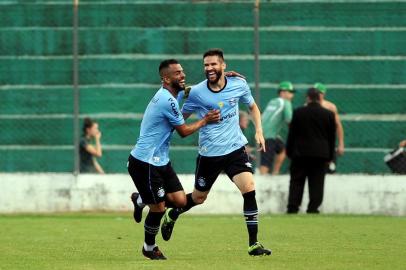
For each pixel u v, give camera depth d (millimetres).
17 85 55656
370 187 52500
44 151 55375
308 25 55906
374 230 39750
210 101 30219
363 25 55906
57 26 55906
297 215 49156
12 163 55438
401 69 55812
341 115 55906
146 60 55656
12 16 55938
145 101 55625
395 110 55719
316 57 55906
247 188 29375
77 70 53438
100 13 55750
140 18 55906
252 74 55719
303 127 49688
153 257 28125
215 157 30172
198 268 24875
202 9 55906
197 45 55812
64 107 55531
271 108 53875
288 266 25469
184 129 28141
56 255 29484
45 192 52688
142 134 28125
